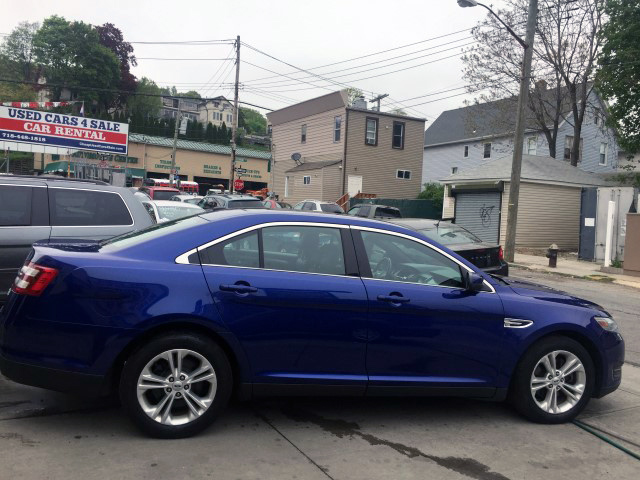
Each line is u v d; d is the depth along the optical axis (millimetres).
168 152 50469
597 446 4117
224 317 3770
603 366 4613
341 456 3709
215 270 3848
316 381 3977
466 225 24000
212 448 3703
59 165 31250
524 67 17375
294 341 3922
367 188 33844
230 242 3980
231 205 17422
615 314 10500
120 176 25891
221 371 3812
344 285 4047
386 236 4352
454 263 4430
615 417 4781
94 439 3740
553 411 4500
